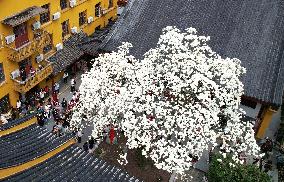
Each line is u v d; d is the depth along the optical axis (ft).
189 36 78.69
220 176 72.38
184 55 73.36
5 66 95.04
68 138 55.16
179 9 110.01
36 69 103.96
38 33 102.58
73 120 80.33
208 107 69.97
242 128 78.74
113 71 78.02
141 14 111.75
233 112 76.33
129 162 86.84
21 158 49.11
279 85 93.56
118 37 108.58
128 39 107.45
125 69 78.69
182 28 105.91
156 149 72.18
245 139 75.82
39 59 105.29
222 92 75.05
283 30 100.53
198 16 107.34
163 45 77.61
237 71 78.33
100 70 80.89
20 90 98.32
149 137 69.15
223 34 102.78
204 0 109.60
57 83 112.37
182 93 73.05
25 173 46.52
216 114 70.23
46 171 48.29
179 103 71.61
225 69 74.23
